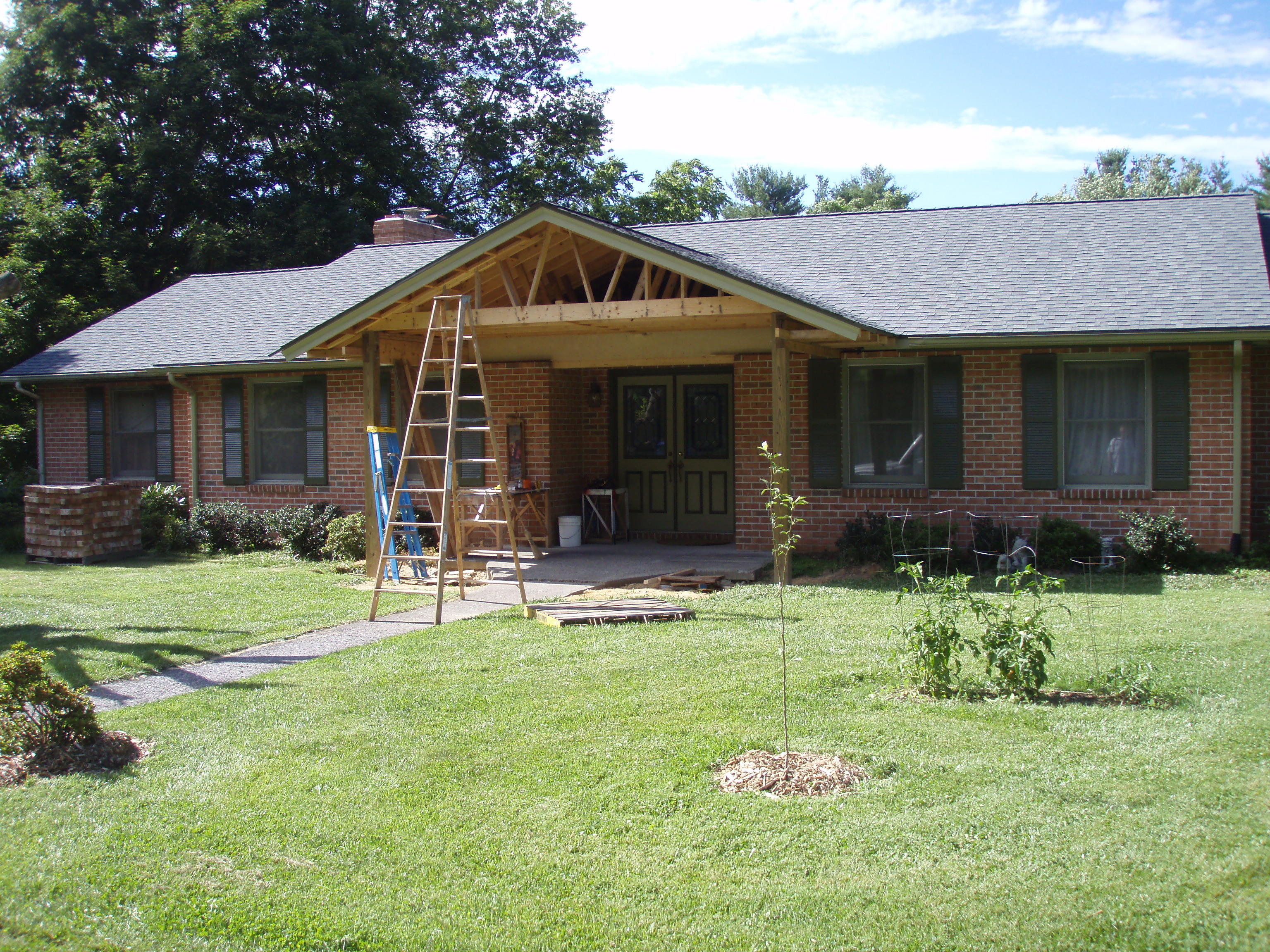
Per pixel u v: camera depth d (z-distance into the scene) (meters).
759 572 11.84
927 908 3.86
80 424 17.41
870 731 5.77
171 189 26.59
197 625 9.23
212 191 27.75
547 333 12.71
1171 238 13.17
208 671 7.63
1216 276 12.02
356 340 12.15
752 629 8.60
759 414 13.35
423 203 30.70
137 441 17.25
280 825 4.71
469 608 10.09
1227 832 4.36
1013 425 12.34
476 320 10.90
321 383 15.45
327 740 5.84
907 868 4.16
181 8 27.75
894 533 12.03
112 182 25.83
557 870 4.24
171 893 4.13
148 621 9.44
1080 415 12.37
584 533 15.26
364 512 14.88
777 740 5.64
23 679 5.58
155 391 16.72
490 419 9.94
